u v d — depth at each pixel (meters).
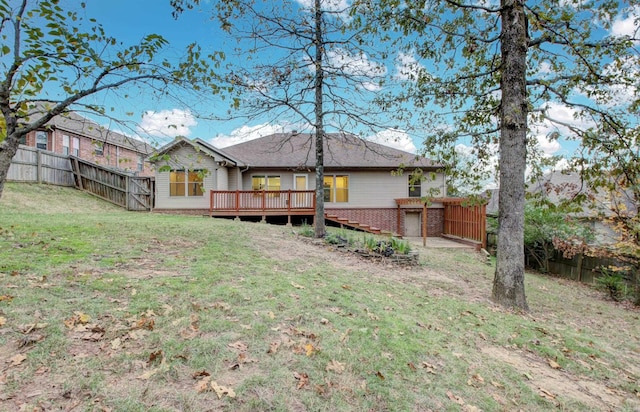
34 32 3.21
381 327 4.03
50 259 4.89
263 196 15.35
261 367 2.79
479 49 7.85
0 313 3.06
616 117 6.96
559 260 13.00
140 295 3.88
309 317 3.96
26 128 3.53
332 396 2.57
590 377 3.76
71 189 15.93
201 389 2.40
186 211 15.73
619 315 7.58
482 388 3.10
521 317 5.63
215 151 15.34
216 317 3.55
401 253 8.95
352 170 17.33
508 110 6.36
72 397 2.16
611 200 9.16
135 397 2.23
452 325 4.62
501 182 6.52
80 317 3.17
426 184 17.62
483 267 10.40
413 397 2.75
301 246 8.95
